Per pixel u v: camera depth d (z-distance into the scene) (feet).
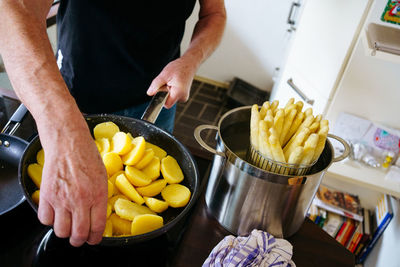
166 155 2.79
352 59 5.05
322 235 2.78
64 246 2.19
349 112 5.54
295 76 6.59
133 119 2.74
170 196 2.48
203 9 4.07
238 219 2.55
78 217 1.69
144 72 3.59
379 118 5.47
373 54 4.15
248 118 2.92
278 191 2.31
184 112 9.83
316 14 5.96
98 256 2.18
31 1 2.13
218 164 2.53
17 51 1.93
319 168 2.55
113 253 2.22
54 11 5.10
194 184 2.54
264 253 2.29
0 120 3.16
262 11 9.90
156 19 3.36
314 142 2.20
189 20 10.54
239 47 10.68
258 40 10.43
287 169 2.36
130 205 2.31
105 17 3.16
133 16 3.22
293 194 2.35
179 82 2.98
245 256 2.23
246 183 2.35
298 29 6.66
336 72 5.44
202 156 3.30
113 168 2.47
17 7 2.03
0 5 2.01
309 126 2.43
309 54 6.16
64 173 1.71
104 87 3.60
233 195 2.48
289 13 9.20
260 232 2.40
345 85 5.30
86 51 3.36
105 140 2.61
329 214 5.83
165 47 3.67
